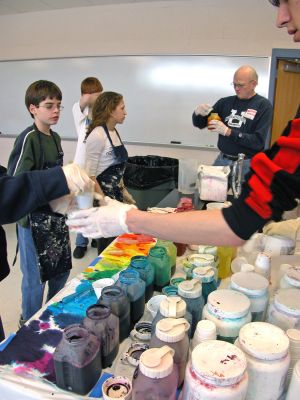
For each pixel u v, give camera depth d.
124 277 0.96
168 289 1.01
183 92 3.95
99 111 2.37
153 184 2.83
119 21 4.01
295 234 1.22
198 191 2.01
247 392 0.65
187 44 3.82
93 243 3.19
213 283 0.94
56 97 1.76
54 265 1.80
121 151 2.44
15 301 2.28
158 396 0.60
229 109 2.74
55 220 1.74
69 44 4.28
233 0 3.56
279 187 0.62
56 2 3.94
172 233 0.74
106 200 0.90
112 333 0.79
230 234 0.68
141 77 4.07
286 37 3.50
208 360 0.60
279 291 0.85
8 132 4.86
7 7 4.14
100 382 0.74
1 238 1.23
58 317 0.96
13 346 0.85
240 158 1.94
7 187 0.79
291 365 0.69
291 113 4.15
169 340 0.67
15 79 4.62
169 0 3.76
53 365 0.79
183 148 4.12
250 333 0.68
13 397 0.72
